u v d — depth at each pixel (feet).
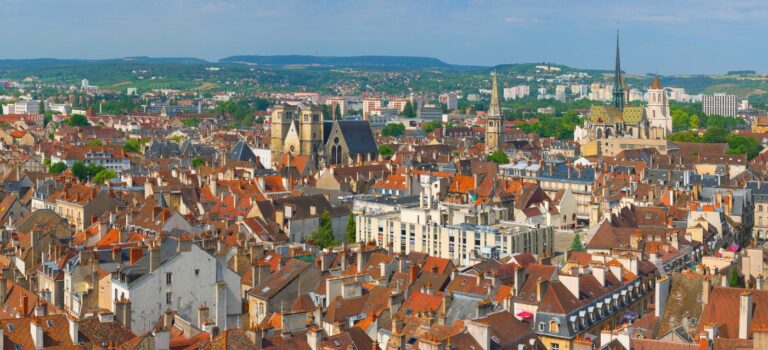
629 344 653.71
